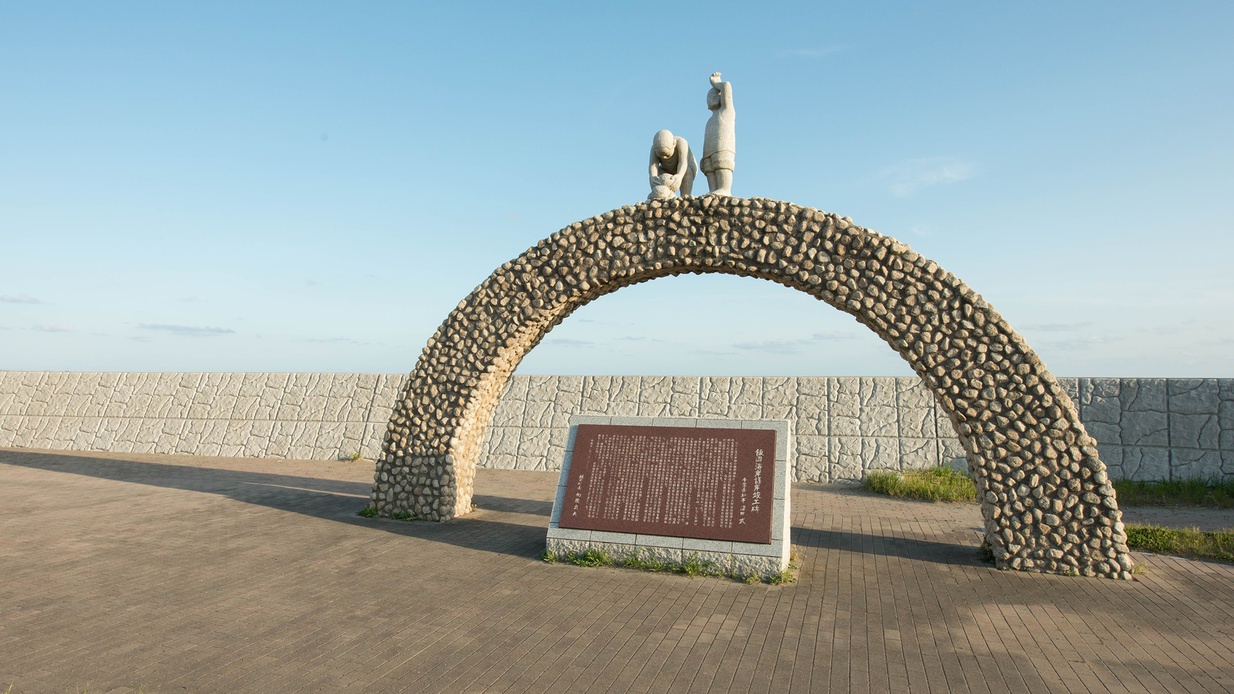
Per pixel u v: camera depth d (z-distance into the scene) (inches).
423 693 183.8
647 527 307.3
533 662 205.0
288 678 190.2
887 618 246.4
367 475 591.5
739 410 620.4
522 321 378.6
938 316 319.9
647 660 207.9
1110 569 296.5
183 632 220.2
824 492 538.0
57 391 785.6
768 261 339.6
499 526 378.9
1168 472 511.8
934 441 573.6
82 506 407.2
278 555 311.9
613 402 650.2
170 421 740.0
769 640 224.8
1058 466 304.8
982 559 323.0
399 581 279.3
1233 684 196.5
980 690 191.5
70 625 222.2
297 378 743.1
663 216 356.8
